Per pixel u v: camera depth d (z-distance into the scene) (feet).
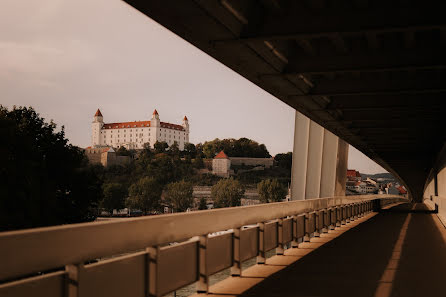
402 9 34.83
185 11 31.17
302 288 26.03
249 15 35.94
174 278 21.08
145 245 18.67
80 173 175.83
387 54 45.70
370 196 137.90
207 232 24.29
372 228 73.61
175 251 21.22
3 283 13.66
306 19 36.19
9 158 144.97
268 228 36.06
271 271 31.45
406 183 374.22
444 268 34.09
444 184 142.31
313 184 97.96
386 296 24.48
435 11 34.27
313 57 47.21
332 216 68.08
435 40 44.62
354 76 57.36
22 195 140.36
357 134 103.45
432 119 80.12
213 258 25.36
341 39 41.78
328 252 42.06
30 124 169.07
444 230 70.74
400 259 38.58
